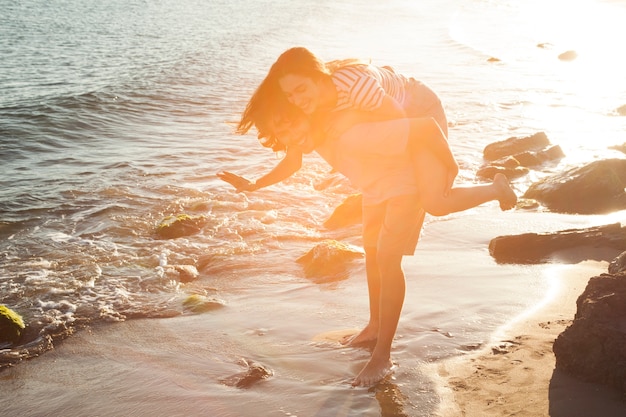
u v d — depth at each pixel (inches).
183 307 241.4
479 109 619.5
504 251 271.4
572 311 213.9
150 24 1357.0
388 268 177.8
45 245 308.7
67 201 371.2
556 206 343.9
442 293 232.5
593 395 163.3
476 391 170.4
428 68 872.3
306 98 163.9
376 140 166.7
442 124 180.5
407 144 167.6
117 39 1137.4
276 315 228.7
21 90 708.7
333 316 225.6
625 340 165.9
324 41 1181.1
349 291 246.5
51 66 866.8
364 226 190.4
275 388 180.4
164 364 199.3
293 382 183.0
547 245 271.1
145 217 346.9
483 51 1013.8
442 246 285.4
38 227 333.7
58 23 1302.9
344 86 164.1
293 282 260.7
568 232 274.7
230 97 714.8
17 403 182.7
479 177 412.8
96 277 271.7
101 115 608.1
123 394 183.9
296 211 354.6
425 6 1846.7
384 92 166.1
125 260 290.5
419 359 187.9
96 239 316.5
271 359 197.3
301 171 425.4
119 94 689.0
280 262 282.8
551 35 1162.6
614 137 506.6
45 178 418.3
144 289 260.7
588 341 169.6
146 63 906.1
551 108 619.2
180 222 326.0
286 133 171.3
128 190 390.6
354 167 176.9
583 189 348.5
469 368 181.2
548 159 446.9
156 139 533.6
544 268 253.3
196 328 222.4
